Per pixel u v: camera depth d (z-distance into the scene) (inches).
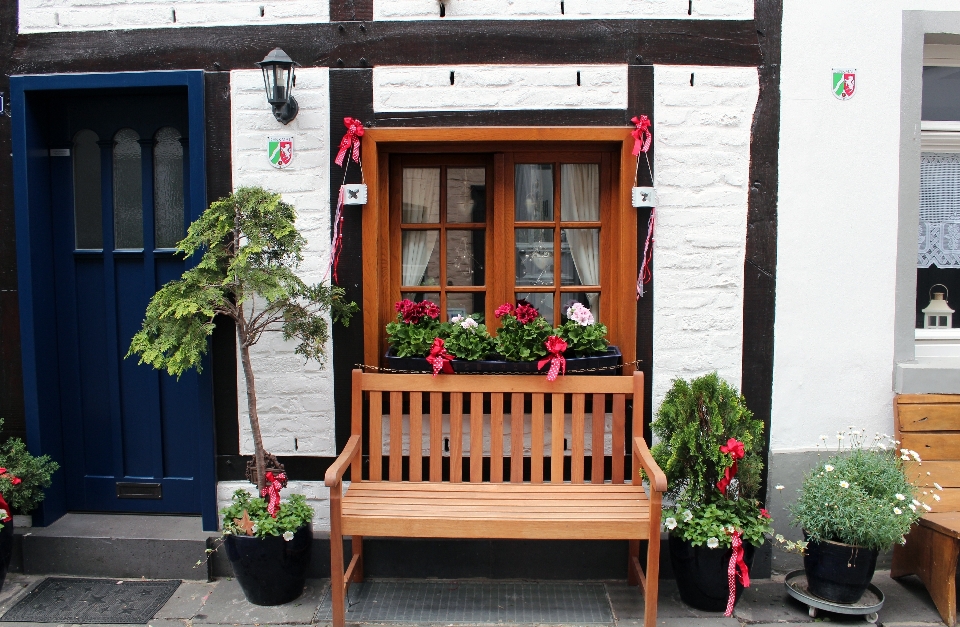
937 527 118.3
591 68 129.9
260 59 131.3
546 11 129.4
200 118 130.6
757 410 134.9
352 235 132.2
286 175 132.0
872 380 135.8
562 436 124.6
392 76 130.0
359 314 133.4
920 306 145.6
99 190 141.2
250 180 132.1
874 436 135.9
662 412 121.2
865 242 133.7
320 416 135.1
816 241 133.3
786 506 130.6
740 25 130.3
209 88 131.6
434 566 132.0
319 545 133.1
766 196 132.1
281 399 134.9
